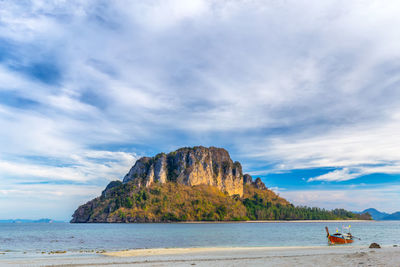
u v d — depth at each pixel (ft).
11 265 108.78
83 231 549.13
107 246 240.12
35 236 395.75
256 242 271.69
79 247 231.91
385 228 647.15
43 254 167.94
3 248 223.71
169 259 120.16
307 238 324.19
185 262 104.53
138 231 538.88
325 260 93.25
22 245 253.65
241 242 272.51
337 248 178.09
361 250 149.28
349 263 83.76
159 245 247.29
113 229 644.69
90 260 121.29
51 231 558.97
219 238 330.54
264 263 93.35
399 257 90.74
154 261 110.83
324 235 383.65
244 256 129.49
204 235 397.19
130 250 184.55
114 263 107.65
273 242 270.05
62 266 103.81
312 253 138.51
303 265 84.38
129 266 98.27
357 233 425.69
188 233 454.40
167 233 456.86
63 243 272.31
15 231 557.33
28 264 110.83
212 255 140.15
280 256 121.19
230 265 91.25
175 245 246.27
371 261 84.74
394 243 242.99
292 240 292.81
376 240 279.90
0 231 559.79
